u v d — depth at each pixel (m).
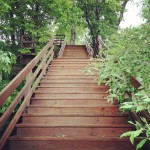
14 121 3.35
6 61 4.64
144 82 2.80
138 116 3.44
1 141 2.82
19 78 3.25
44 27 9.89
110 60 3.51
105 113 4.00
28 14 10.12
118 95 3.43
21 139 3.10
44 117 3.82
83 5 14.39
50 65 7.02
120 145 3.09
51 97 4.79
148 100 1.91
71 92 4.93
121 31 3.62
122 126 3.46
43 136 3.36
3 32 9.56
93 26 14.51
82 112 4.16
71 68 6.92
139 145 1.87
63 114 3.82
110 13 14.87
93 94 4.90
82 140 3.11
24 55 9.45
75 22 12.62
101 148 3.10
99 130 3.46
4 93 2.59
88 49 13.27
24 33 10.60
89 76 5.98
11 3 9.30
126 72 3.32
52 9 10.34
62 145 3.11
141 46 3.29
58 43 14.21
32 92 4.73
